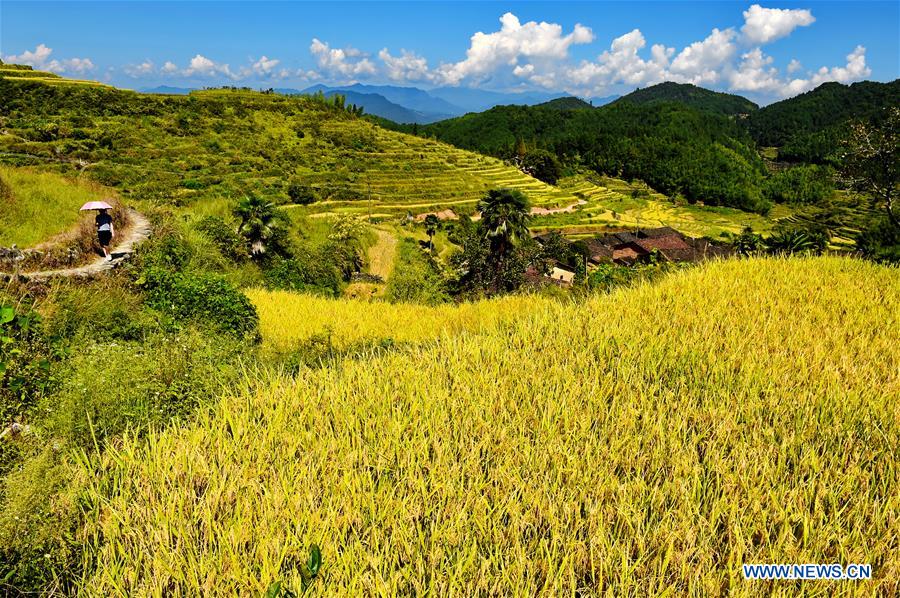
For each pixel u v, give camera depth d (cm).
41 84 8538
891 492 354
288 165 8762
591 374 550
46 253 1182
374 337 1097
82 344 776
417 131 19475
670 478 370
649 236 9719
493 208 3762
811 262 1125
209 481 369
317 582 279
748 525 325
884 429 436
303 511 336
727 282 940
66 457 428
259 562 302
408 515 329
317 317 1437
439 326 1334
